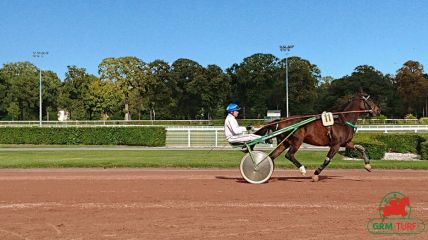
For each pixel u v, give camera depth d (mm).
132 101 74250
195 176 12039
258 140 10414
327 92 77688
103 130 31297
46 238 6074
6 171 13812
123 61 73625
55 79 81625
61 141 31969
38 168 14742
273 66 83375
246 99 85250
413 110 80625
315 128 10438
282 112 80562
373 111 10758
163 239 5977
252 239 5961
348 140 10789
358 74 75250
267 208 7777
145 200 8508
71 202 8367
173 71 81875
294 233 6230
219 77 80938
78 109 77312
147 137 30031
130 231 6367
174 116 83750
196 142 30609
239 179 11328
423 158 18078
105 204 8172
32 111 80812
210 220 6949
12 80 77625
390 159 18156
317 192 9242
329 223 6762
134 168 14586
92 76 80438
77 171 13680
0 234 6289
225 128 10727
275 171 13320
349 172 13031
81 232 6340
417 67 79750
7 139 32625
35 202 8391
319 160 17016
